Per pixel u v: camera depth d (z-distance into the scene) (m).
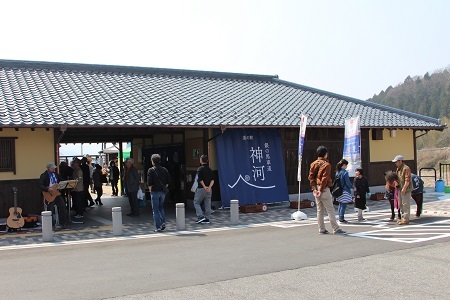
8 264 7.88
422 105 75.19
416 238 9.51
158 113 14.22
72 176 14.49
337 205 15.81
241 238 10.04
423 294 5.75
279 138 16.33
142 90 17.09
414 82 86.31
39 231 11.48
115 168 22.31
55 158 13.06
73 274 7.09
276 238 9.89
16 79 15.68
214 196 15.43
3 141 12.40
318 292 5.93
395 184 11.80
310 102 19.64
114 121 12.70
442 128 19.56
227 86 20.31
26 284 6.55
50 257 8.45
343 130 18.14
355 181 12.25
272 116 16.08
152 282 6.54
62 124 11.79
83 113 13.02
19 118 11.73
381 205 15.79
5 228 11.64
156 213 11.35
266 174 15.90
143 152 20.38
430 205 15.20
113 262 7.89
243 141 15.59
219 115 15.08
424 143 64.50
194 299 5.75
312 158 17.41
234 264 7.53
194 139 16.05
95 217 14.37
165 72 20.17
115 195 22.55
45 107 13.07
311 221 12.50
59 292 6.14
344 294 5.82
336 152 17.98
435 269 6.95
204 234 10.73
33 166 12.78
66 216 12.19
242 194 15.26
